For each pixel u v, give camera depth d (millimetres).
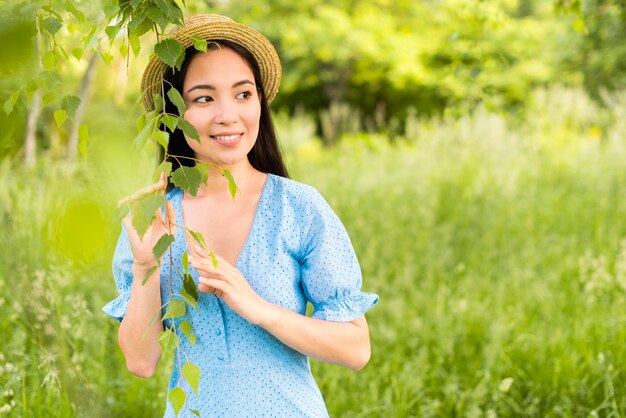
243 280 1520
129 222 1578
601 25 11289
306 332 1568
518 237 5773
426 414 3139
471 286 4711
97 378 2863
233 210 1686
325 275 1649
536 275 4910
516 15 15328
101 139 926
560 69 12969
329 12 13000
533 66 12859
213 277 1507
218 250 1658
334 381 3236
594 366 3246
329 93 15406
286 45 13352
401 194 6719
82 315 2998
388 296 4707
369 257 5086
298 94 15859
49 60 1322
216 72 1607
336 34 12914
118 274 1800
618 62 12164
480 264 5324
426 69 13633
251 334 1611
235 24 1633
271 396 1596
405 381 3346
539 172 7477
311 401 1656
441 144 8164
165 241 1303
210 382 1597
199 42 1377
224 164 1671
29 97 1252
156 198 1215
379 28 13164
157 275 1631
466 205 6465
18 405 2621
